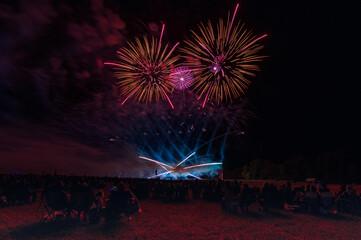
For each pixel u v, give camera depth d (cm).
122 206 1245
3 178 2283
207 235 1059
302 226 1224
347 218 1427
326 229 1166
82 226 1154
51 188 1229
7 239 949
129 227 1151
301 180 7588
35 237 982
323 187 1611
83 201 1210
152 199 2306
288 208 1734
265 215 1513
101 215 1223
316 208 1545
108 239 973
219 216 1471
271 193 1655
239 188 1819
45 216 1320
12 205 1692
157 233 1071
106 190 2909
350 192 1642
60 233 1034
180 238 1009
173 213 1559
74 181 2658
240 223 1287
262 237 1035
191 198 2425
